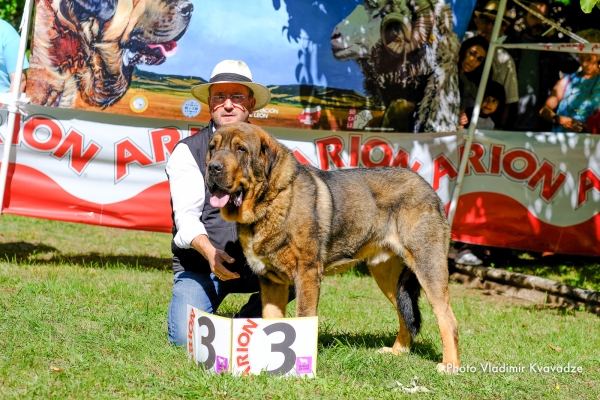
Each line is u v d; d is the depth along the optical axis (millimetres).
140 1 7109
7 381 3541
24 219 11125
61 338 4461
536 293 7480
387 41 7656
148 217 7547
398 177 4734
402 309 4777
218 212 4660
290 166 4141
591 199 8195
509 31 8500
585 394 4117
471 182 8109
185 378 3723
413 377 4207
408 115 7824
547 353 5141
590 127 8492
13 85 7062
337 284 7883
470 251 8883
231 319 3768
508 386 4102
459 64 8336
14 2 11602
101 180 7426
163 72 7227
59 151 7301
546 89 8547
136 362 4090
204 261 4715
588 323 6305
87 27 7055
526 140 8070
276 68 7441
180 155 4488
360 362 4355
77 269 7211
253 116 7465
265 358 3838
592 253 8289
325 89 7578
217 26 7277
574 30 8602
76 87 7117
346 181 4547
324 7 7496
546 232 8211
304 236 4121
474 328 6023
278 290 4418
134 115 7266
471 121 7875
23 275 6598
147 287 6586
